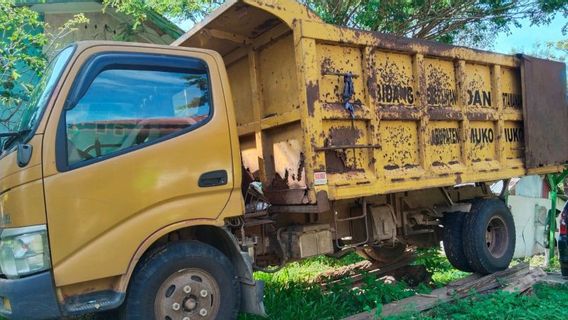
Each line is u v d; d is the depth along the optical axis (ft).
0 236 12.47
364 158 16.34
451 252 21.53
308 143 14.80
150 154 13.06
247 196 17.29
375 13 33.50
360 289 19.88
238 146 14.53
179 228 13.25
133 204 12.73
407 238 22.07
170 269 13.07
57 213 11.94
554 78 23.48
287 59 16.12
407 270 22.86
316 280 21.84
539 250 29.48
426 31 37.19
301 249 16.28
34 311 11.66
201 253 13.55
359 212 18.58
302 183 15.42
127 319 12.60
